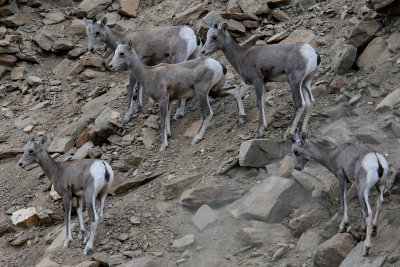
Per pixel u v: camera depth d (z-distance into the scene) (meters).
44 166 26.70
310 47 27.28
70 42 40.06
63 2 43.97
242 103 30.80
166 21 38.88
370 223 20.50
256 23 36.41
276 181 25.42
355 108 28.34
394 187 23.45
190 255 24.06
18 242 28.03
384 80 29.11
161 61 32.97
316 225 23.77
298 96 27.19
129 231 25.91
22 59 39.75
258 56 28.30
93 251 25.16
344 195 22.55
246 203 25.27
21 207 30.00
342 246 21.62
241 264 23.09
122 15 41.00
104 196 25.66
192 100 33.12
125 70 37.53
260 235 23.83
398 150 25.28
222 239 24.48
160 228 25.73
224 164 27.34
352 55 30.48
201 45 32.81
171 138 30.58
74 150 32.44
